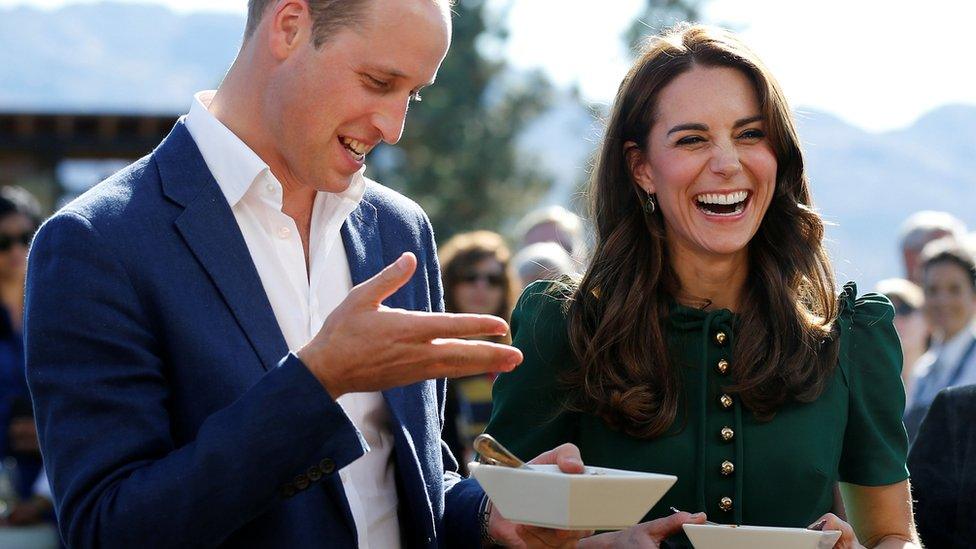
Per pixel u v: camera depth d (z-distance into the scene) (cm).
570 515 197
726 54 259
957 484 290
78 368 210
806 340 258
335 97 218
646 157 265
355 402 236
